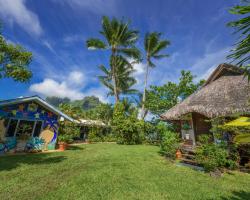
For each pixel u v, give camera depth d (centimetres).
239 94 843
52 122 1295
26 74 759
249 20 137
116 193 462
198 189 503
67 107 2273
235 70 1118
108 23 2242
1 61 718
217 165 674
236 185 543
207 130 1131
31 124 1177
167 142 973
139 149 1391
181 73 2125
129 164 814
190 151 849
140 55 2405
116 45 2333
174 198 440
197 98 1106
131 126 1869
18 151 1085
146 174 648
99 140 2233
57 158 930
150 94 2288
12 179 560
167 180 580
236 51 144
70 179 569
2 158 890
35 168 702
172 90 2128
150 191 481
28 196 437
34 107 1193
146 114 2608
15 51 745
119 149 1380
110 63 2466
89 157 982
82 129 2344
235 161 732
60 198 426
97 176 604
